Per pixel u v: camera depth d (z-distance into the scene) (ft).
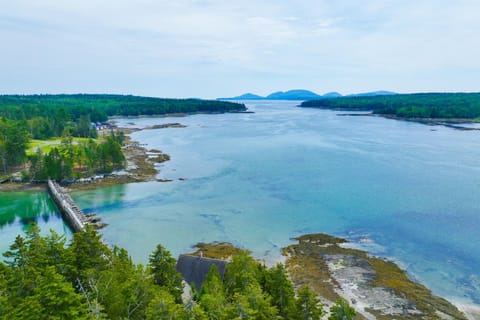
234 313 97.76
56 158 320.50
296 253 185.37
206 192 287.07
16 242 117.08
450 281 158.10
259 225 221.25
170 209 249.96
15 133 350.02
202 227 219.20
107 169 340.39
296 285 154.81
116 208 252.42
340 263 174.29
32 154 354.54
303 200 264.72
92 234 131.85
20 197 283.59
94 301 96.17
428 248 188.85
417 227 214.69
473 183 300.61
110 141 361.71
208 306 101.91
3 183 310.24
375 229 213.05
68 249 124.88
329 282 157.79
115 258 135.95
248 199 269.03
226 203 261.03
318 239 200.95
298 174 337.31
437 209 242.37
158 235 207.82
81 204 260.42
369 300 144.15
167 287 122.01
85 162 337.11
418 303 142.00
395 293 148.87
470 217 228.02
